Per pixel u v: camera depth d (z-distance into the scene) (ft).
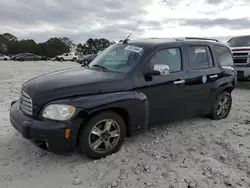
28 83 10.85
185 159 10.38
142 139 12.42
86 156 10.46
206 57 14.47
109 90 10.17
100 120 9.93
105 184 8.51
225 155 10.85
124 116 10.99
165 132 13.46
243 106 19.90
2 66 66.18
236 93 25.72
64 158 10.29
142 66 11.24
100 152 10.22
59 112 9.00
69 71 12.38
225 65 15.80
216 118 15.81
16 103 11.36
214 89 14.66
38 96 9.39
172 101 12.49
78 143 9.74
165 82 11.92
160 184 8.54
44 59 137.08
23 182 8.57
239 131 13.97
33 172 9.21
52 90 9.48
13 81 32.45
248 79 27.20
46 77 11.29
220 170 9.50
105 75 11.02
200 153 11.02
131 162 10.01
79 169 9.45
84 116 9.29
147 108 11.33
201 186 8.47
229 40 33.35
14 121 9.85
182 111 13.28
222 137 12.98
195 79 13.35
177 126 14.51
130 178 8.86
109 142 10.46
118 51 12.87
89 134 9.72
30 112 9.55
